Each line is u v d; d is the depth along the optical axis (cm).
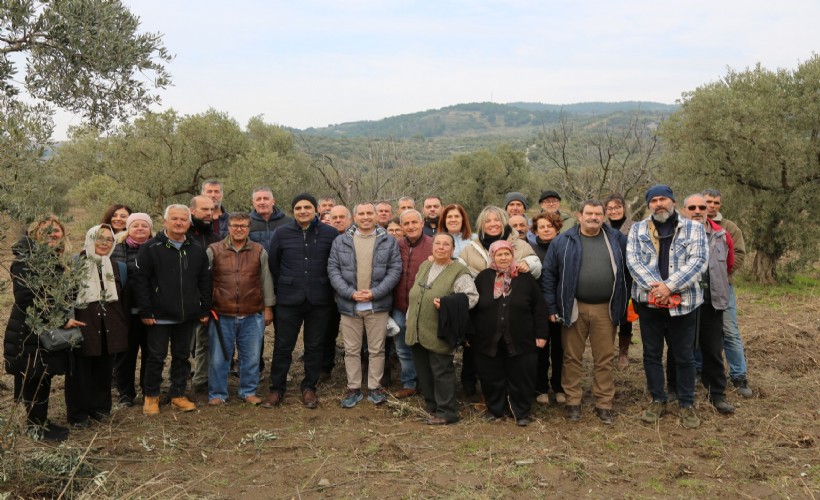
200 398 617
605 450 486
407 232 607
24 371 459
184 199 2141
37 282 388
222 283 586
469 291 545
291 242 593
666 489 422
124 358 585
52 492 398
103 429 522
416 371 577
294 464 461
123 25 454
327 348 680
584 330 548
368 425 543
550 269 557
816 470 450
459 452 481
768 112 1316
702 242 520
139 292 548
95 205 1972
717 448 488
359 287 586
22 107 379
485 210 578
